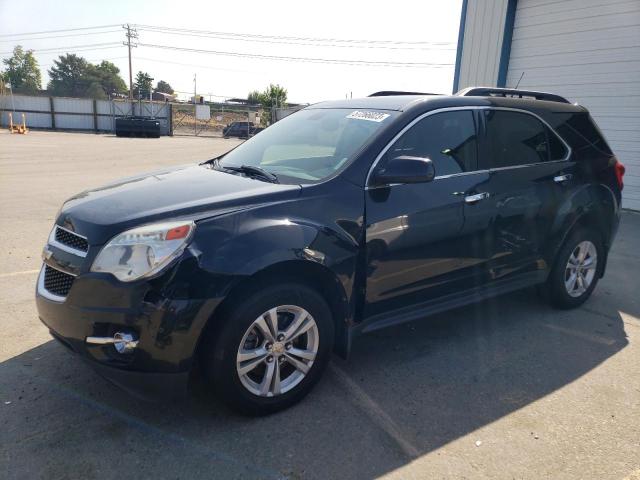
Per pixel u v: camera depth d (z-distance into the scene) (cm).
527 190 411
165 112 4200
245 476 250
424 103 369
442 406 316
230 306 272
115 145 2597
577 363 377
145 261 259
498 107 407
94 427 282
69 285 280
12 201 899
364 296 329
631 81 922
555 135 446
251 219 283
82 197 328
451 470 260
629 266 626
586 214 455
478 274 392
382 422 298
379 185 330
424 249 352
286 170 354
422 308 367
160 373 263
